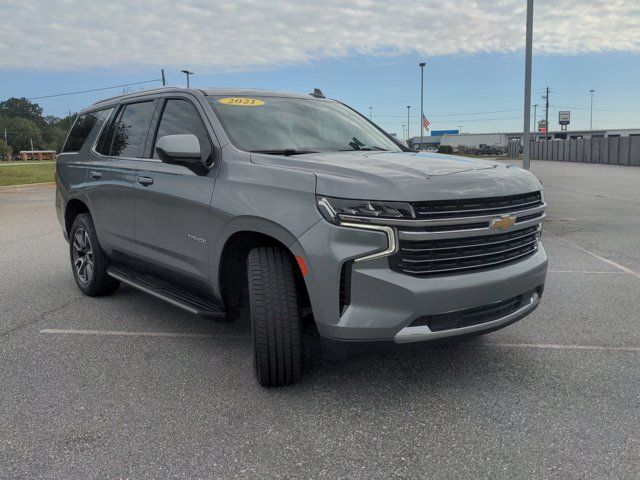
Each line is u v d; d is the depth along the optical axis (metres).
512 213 3.28
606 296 5.59
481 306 3.18
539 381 3.56
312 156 3.71
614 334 4.45
